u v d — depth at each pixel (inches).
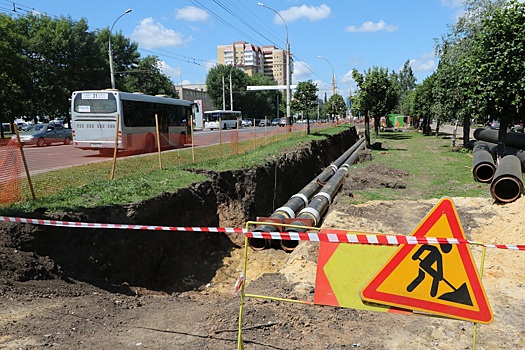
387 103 1061.1
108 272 265.1
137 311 199.3
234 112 2517.2
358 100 1013.2
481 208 369.4
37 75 1513.3
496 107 497.0
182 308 203.8
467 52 761.0
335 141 1175.6
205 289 323.6
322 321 173.6
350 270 138.9
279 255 367.6
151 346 155.4
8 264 212.7
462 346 156.9
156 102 853.2
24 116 1488.7
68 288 220.7
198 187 424.8
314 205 428.8
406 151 929.5
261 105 3358.8
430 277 132.6
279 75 4254.4
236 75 3075.8
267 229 346.9
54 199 305.1
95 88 1729.8
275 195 582.9
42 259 231.9
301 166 743.1
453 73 790.5
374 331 167.0
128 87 2177.7
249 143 864.9
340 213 363.6
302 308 185.8
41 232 242.7
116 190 346.9
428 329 169.6
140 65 2327.8
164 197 353.1
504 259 250.8
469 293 130.6
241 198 492.4
